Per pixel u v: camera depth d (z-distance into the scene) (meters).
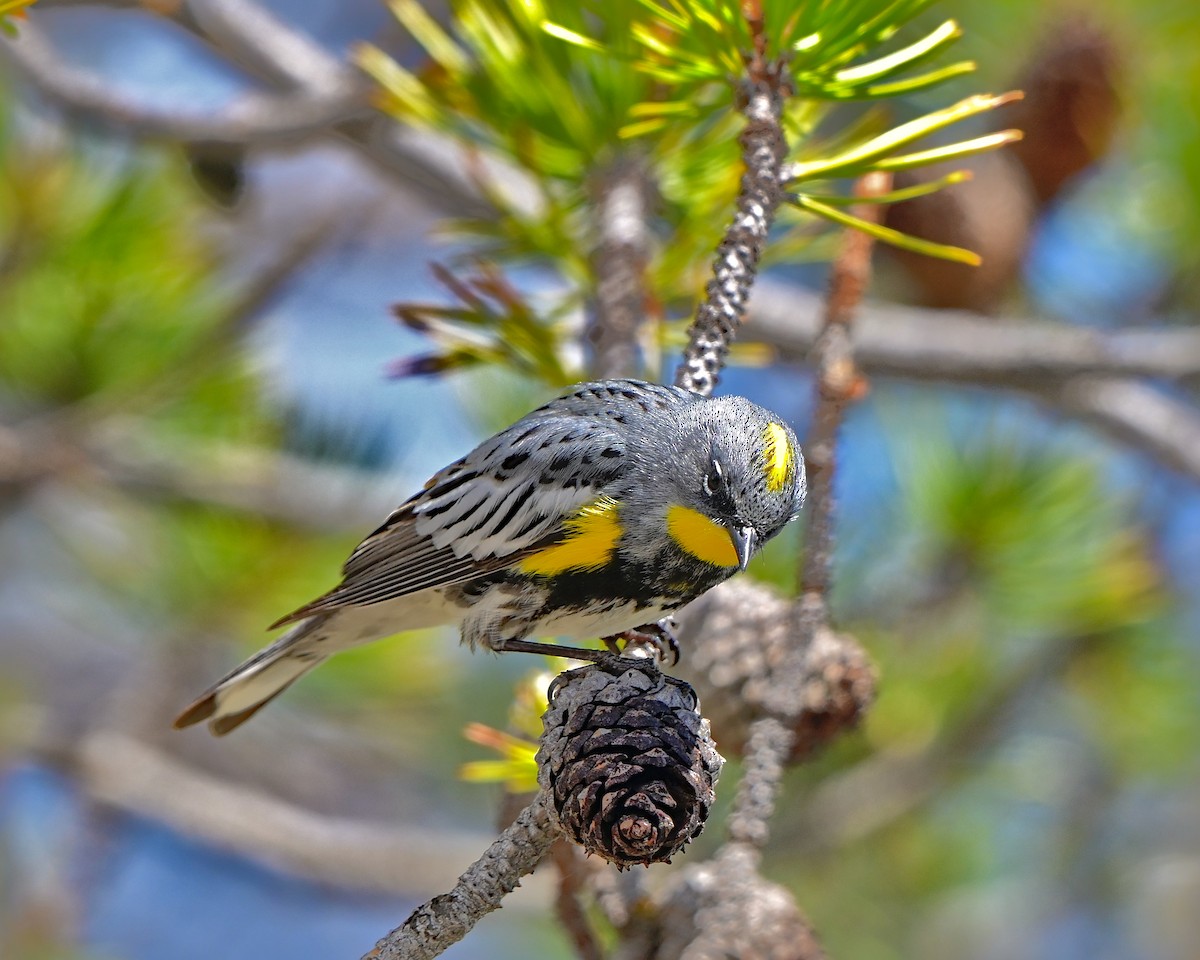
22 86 11.06
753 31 6.66
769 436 8.08
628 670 5.80
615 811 5.29
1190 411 14.15
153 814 13.48
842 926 14.48
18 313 11.35
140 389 11.62
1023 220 12.05
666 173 8.32
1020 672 12.36
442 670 13.81
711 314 6.71
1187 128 11.88
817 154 8.38
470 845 13.62
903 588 11.73
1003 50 11.94
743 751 7.00
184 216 11.44
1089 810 13.83
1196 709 12.70
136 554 12.72
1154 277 13.14
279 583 12.53
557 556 7.81
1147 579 11.60
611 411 7.90
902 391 13.47
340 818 17.62
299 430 12.69
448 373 7.77
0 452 11.55
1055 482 11.48
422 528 8.12
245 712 8.62
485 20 7.94
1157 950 15.81
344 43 17.88
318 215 17.19
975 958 14.71
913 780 12.59
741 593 7.15
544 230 8.23
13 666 17.58
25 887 14.99
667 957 6.25
